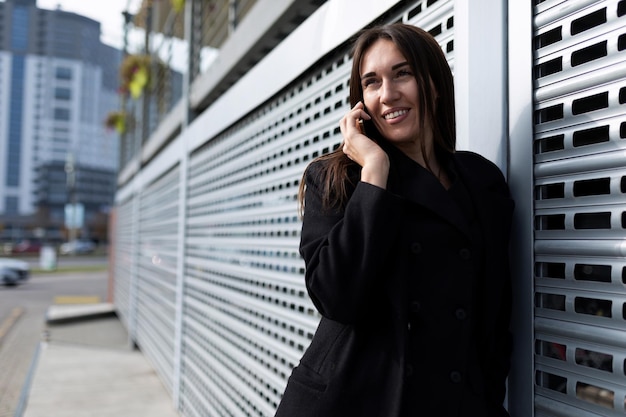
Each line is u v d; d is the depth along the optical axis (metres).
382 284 1.04
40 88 107.06
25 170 104.88
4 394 5.29
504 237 1.14
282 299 2.46
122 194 10.38
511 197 1.29
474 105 1.41
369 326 1.09
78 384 5.39
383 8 1.73
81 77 110.88
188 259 4.41
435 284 1.01
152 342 5.98
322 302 1.03
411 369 1.00
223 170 3.63
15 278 19.56
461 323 1.01
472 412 1.02
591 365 1.10
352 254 1.00
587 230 1.10
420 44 1.09
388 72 1.11
